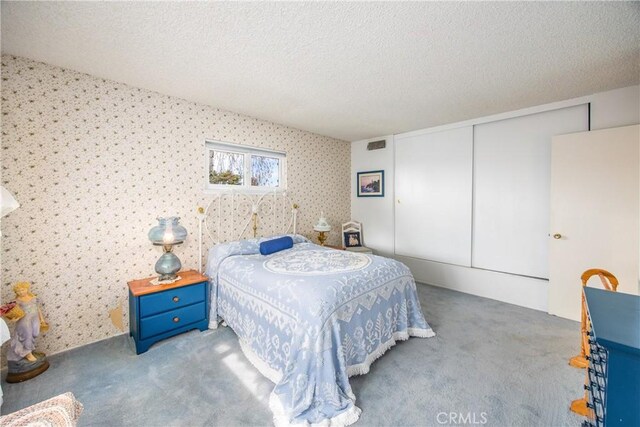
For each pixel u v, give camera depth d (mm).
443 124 3648
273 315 1824
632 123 2424
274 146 3576
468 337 2346
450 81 2299
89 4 1369
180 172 2730
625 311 997
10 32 1607
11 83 1874
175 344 2234
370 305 1956
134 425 1430
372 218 4551
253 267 2262
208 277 2607
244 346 2133
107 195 2297
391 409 1538
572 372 1847
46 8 1395
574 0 1337
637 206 2336
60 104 2062
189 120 2781
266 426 1426
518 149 3115
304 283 1838
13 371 1759
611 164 2443
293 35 1644
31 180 1961
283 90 2494
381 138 4391
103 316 2297
